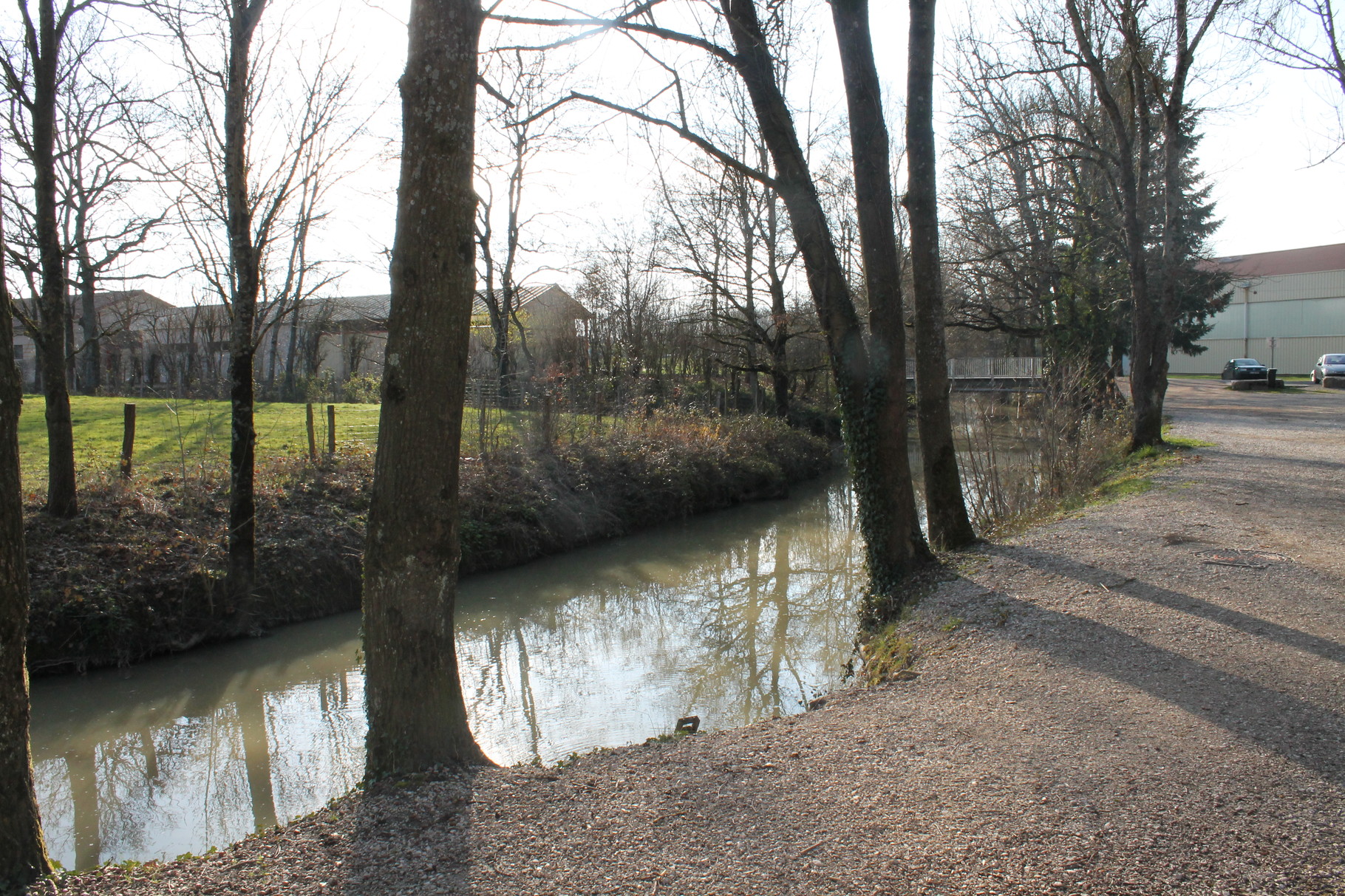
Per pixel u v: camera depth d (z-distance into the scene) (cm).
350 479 1463
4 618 358
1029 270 2131
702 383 3444
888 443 890
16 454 362
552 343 3369
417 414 451
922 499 1922
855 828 371
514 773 448
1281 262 6081
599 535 1716
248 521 1103
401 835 379
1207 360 6162
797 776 432
